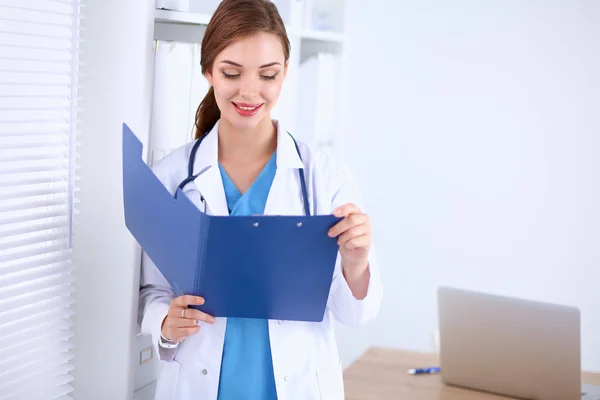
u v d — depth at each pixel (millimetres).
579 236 3527
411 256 3762
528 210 3578
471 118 3604
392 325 3818
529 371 2180
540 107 3514
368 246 1504
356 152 3787
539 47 3484
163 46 2025
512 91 3539
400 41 3652
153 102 2016
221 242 1378
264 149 1695
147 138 1824
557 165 3523
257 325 1636
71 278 1815
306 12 2639
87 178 1842
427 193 3705
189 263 1434
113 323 1832
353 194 1746
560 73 3473
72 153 1729
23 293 1679
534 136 3535
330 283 1501
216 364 1624
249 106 1556
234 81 1539
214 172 1669
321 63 2748
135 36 1779
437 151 3668
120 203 1812
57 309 1806
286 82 2510
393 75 3686
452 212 3678
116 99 1809
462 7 3555
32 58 1647
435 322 3746
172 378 1657
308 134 2773
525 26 3490
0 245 1623
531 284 3605
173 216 1393
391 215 3775
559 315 2109
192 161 1699
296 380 1639
